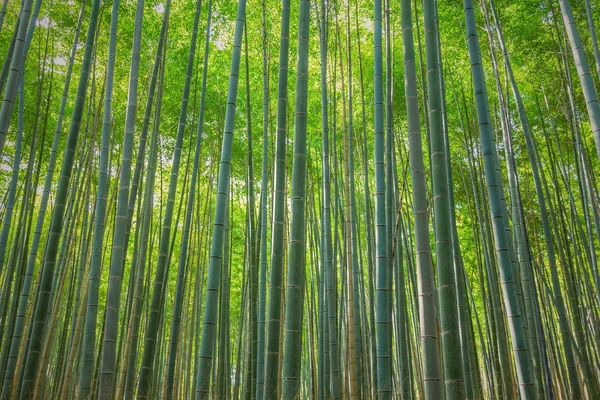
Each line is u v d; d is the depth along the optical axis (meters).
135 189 5.76
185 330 8.87
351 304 5.83
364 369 6.32
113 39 5.26
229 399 7.57
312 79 9.73
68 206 7.50
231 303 13.89
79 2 8.81
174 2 9.64
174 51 9.59
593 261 6.21
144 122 5.96
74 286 8.07
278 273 3.86
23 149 9.00
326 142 6.16
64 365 6.89
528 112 9.13
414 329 7.52
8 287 6.39
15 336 5.64
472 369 5.56
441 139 3.43
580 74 4.47
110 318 4.45
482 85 4.29
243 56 9.77
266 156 6.55
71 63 6.82
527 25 8.08
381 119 4.87
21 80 6.36
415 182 3.41
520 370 3.91
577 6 7.64
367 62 9.27
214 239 4.07
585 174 5.82
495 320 5.77
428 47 3.62
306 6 4.12
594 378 5.72
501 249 4.14
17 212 9.49
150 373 5.31
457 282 5.25
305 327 10.31
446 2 8.63
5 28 8.84
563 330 5.80
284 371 3.41
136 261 7.07
